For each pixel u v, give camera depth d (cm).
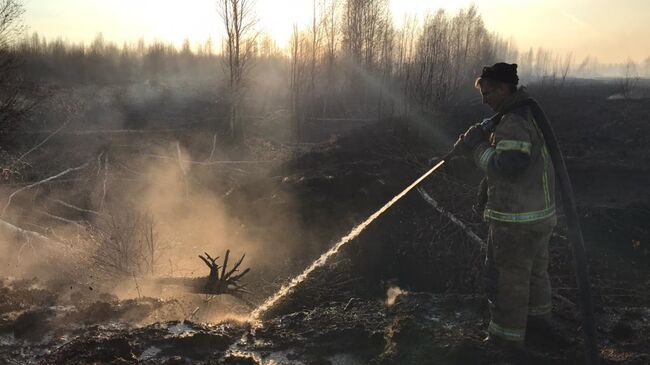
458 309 418
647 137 1639
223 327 388
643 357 340
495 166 308
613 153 1445
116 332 374
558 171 306
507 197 318
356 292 823
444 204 996
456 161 1117
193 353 338
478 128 335
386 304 461
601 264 816
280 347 354
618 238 902
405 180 1191
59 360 322
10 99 1473
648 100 2483
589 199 1105
